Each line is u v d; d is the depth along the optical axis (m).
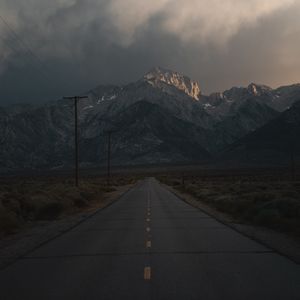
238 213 31.36
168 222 26.97
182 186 83.44
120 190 80.31
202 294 9.85
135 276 11.84
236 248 16.53
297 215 25.12
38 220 30.31
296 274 11.88
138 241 18.83
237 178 124.62
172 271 12.43
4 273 12.66
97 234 21.73
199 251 15.92
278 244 17.22
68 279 11.67
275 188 60.81
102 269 12.94
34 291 10.45
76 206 41.78
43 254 15.93
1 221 24.03
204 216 31.08
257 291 10.06
